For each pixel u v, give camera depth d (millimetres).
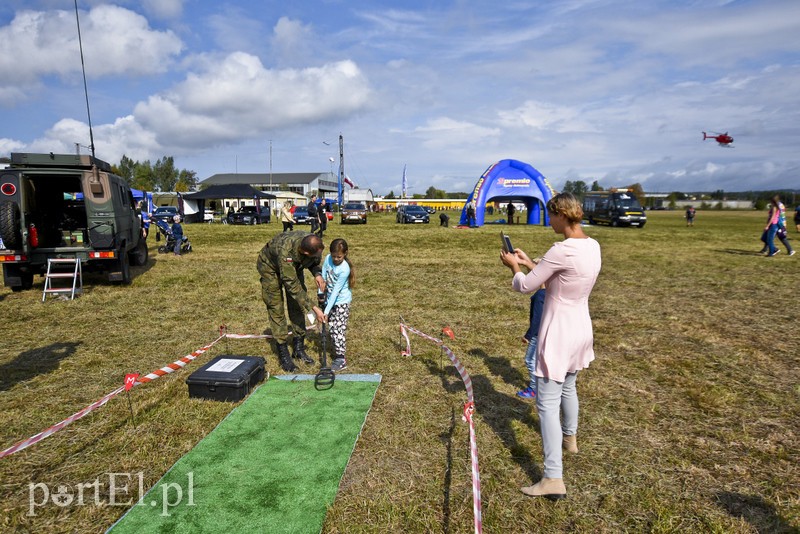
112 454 3271
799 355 5344
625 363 5082
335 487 2867
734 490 2906
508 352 5434
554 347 2654
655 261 13164
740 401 4160
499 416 3840
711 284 9680
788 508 2730
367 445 3375
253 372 4344
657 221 42188
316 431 3547
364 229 26906
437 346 5625
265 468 3068
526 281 2691
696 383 4531
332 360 5105
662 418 3838
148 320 6832
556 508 2734
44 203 9805
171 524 2545
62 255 8547
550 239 19484
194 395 4141
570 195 2654
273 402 4047
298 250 4492
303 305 4527
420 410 3924
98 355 5324
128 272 9602
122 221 9258
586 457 3256
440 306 7719
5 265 8414
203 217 36250
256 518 2592
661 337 6031
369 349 5484
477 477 2451
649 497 2830
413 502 2764
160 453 3283
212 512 2641
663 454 3303
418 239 19922
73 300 8078
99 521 2613
